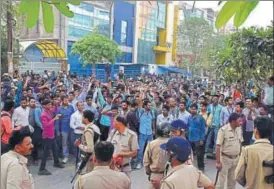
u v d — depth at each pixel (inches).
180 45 1019.3
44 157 279.9
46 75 674.8
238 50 243.6
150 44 1192.2
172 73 1087.6
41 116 284.0
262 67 243.3
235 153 202.8
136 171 294.0
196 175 113.3
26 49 778.2
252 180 129.4
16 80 443.8
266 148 128.3
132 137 199.3
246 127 306.0
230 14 36.9
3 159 111.7
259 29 236.5
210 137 344.5
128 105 320.5
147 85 546.6
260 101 285.4
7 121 216.8
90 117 211.8
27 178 113.7
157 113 327.3
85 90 425.1
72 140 313.1
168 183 108.0
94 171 111.8
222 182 205.2
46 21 49.9
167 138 167.0
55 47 820.0
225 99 344.2
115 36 1044.5
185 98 390.6
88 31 942.4
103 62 877.8
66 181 263.0
